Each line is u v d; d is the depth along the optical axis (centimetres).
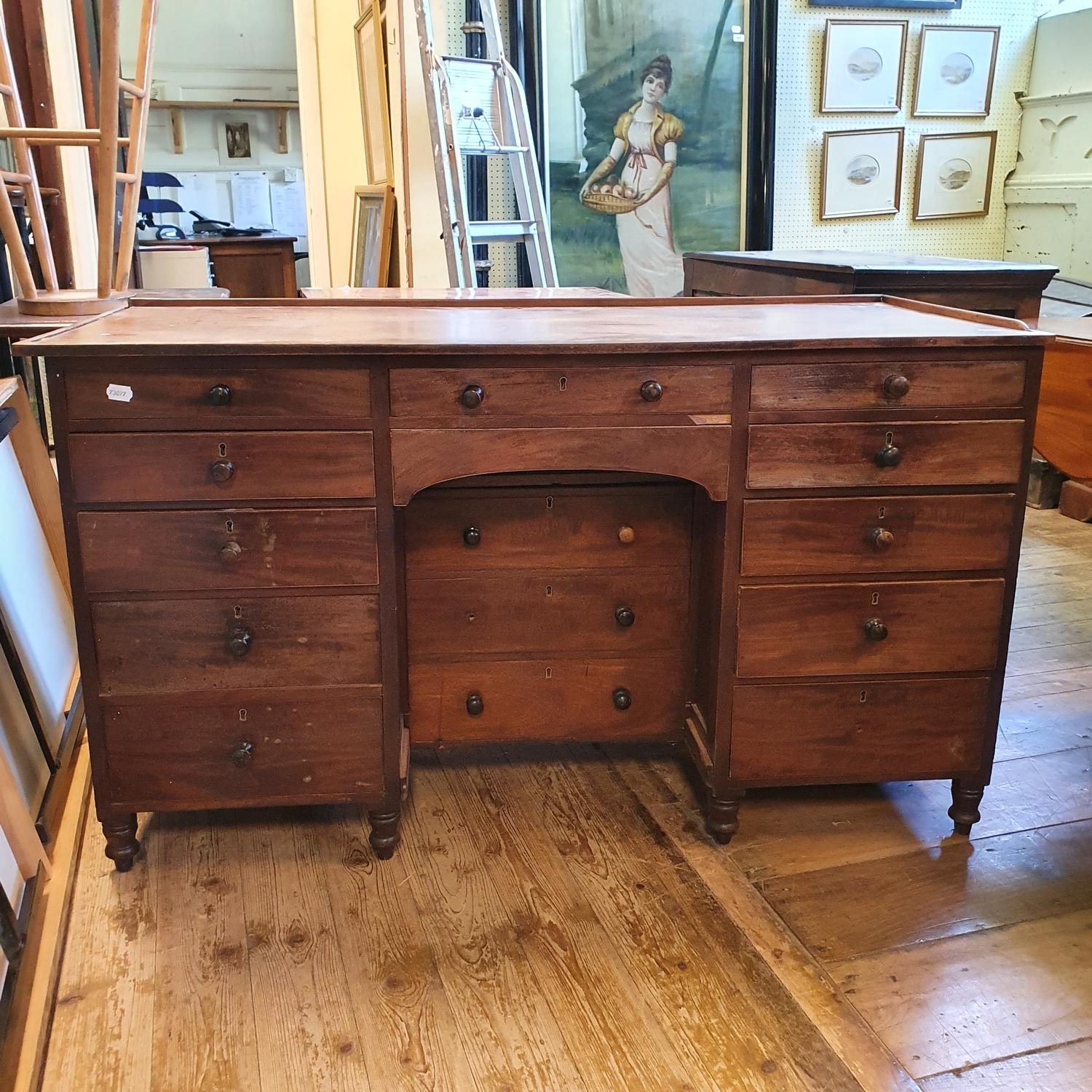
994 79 448
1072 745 220
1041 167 451
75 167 328
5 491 195
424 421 158
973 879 175
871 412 164
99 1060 135
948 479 169
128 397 153
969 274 268
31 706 184
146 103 221
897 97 437
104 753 168
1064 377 184
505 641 190
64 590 221
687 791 203
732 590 170
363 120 423
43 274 227
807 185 437
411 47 340
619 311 203
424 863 179
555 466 162
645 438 162
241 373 154
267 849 183
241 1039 139
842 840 187
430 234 363
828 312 201
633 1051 138
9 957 138
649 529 186
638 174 405
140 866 177
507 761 214
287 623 166
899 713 179
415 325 177
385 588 165
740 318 189
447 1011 144
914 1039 140
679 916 165
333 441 158
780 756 180
